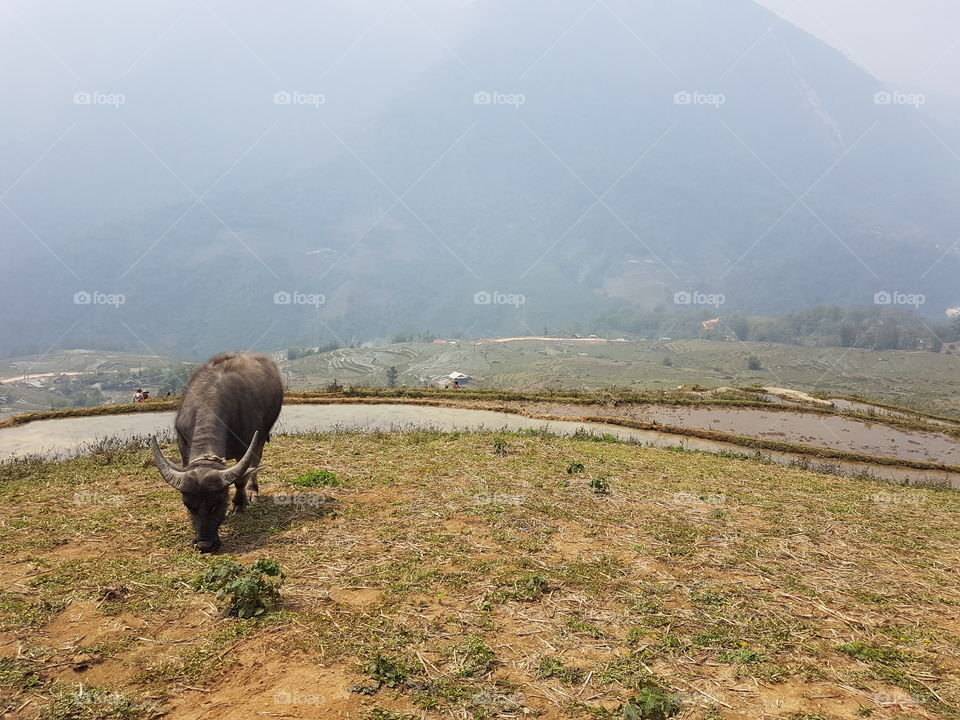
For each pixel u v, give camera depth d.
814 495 14.12
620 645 6.12
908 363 136.00
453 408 28.20
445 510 10.58
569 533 9.72
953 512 13.27
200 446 9.26
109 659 5.50
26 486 12.18
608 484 13.13
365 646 5.81
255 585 6.52
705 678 5.58
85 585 7.07
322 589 7.16
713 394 35.03
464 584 7.43
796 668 5.80
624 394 33.34
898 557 9.38
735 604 7.23
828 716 5.04
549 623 6.53
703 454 20.61
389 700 5.00
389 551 8.54
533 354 164.00
